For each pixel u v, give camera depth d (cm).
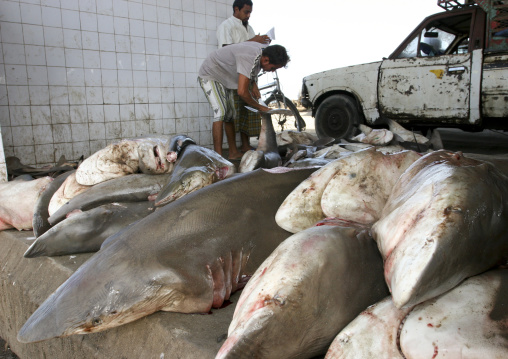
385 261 160
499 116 656
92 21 641
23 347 303
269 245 251
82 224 298
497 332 136
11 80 576
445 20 710
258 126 694
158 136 385
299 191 249
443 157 197
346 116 784
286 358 165
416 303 140
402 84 727
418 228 149
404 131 555
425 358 139
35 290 294
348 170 245
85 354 245
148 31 704
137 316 212
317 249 178
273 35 621
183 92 761
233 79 605
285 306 160
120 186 337
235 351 153
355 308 177
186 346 201
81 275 212
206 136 805
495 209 159
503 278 154
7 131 578
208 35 784
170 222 231
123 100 686
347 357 155
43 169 507
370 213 234
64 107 625
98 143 664
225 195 252
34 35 589
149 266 212
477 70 659
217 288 230
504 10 639
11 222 371
